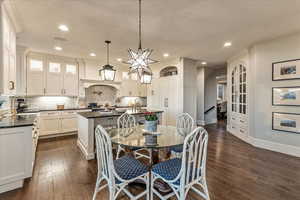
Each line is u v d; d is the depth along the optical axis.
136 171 1.74
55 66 5.10
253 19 2.67
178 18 2.62
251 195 2.03
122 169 1.76
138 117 4.20
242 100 4.64
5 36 2.27
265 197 1.99
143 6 2.28
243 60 4.54
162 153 3.43
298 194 2.04
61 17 2.59
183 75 5.29
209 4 2.23
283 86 3.46
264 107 3.80
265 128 3.79
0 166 2.07
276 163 2.97
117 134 2.31
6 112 3.11
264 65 3.77
